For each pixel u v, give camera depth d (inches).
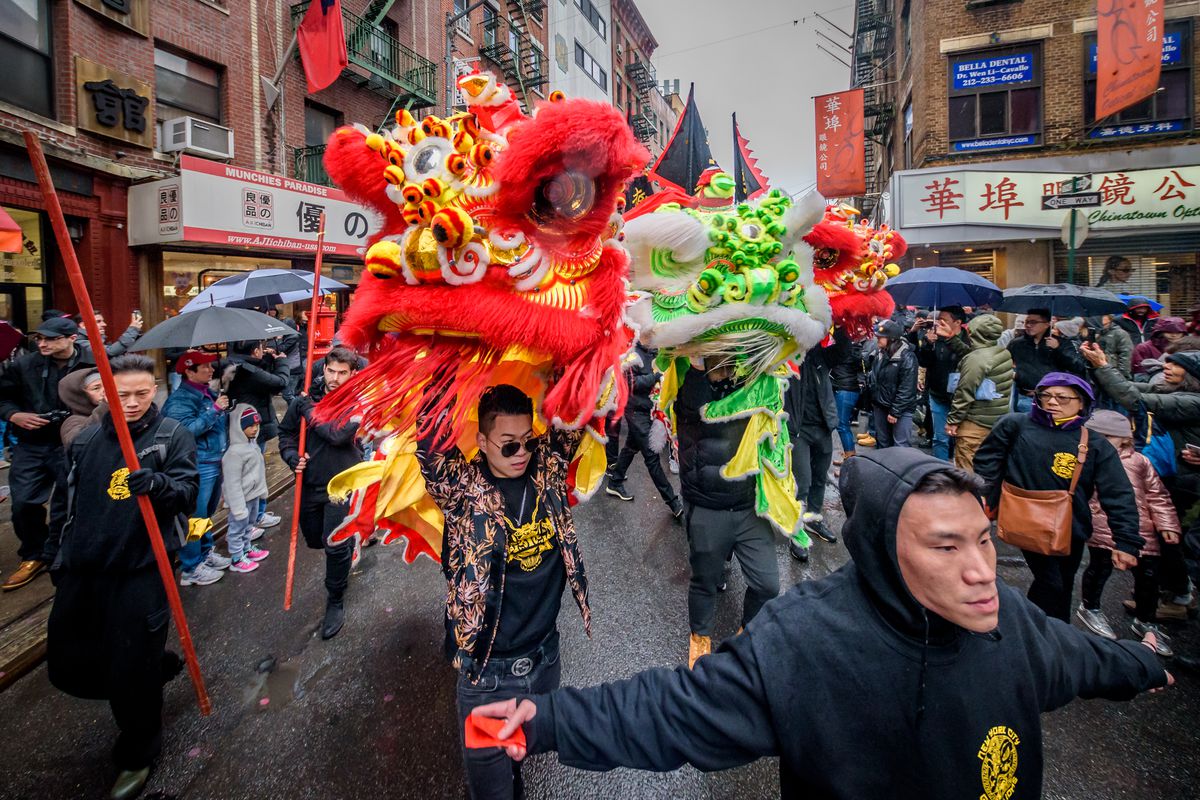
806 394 175.2
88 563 86.4
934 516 38.9
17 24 286.5
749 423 103.0
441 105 592.7
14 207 288.2
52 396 154.9
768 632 45.4
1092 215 460.1
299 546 179.5
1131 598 140.9
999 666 42.6
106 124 321.1
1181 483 124.3
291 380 244.7
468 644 66.3
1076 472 104.9
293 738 99.0
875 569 42.6
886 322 231.8
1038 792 43.3
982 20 483.8
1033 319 197.5
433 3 591.8
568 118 54.4
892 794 41.7
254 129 411.8
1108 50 414.0
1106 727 99.2
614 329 71.7
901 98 623.8
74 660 88.4
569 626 133.6
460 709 72.1
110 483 89.1
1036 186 467.2
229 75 394.3
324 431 127.2
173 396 156.0
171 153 360.8
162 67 362.9
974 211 477.7
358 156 68.3
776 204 102.1
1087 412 107.3
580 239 64.4
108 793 88.4
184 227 333.1
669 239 95.6
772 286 95.1
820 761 42.3
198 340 141.4
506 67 721.6
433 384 69.4
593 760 47.1
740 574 157.1
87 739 99.8
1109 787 87.1
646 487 241.1
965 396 187.5
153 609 89.2
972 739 41.1
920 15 524.7
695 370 107.3
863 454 46.7
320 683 113.7
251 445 168.9
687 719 45.1
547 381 76.2
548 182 59.2
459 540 69.6
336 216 439.8
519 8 753.0
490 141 63.6
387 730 100.9
